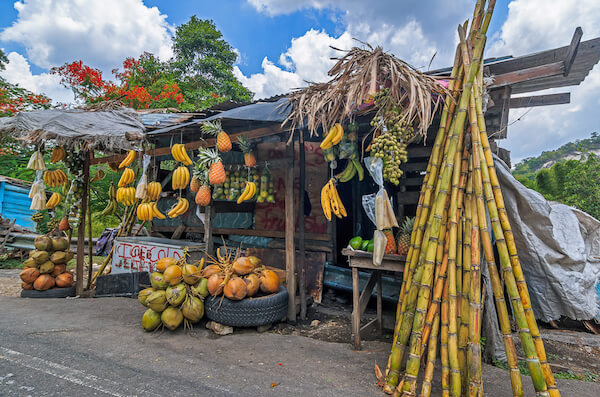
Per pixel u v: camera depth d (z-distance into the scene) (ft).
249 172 13.65
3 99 30.60
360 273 16.11
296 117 10.42
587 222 13.84
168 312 11.86
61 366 9.00
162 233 23.80
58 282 17.53
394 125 8.88
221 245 21.04
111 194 20.48
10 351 9.87
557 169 30.48
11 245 27.61
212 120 11.98
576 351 10.96
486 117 10.73
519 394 6.82
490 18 7.88
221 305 12.00
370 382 8.46
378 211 9.21
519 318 7.05
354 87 8.24
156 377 8.53
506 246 7.43
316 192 17.98
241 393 7.82
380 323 12.61
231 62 53.42
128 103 32.35
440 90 8.57
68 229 19.10
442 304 7.73
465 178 8.30
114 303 16.06
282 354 10.26
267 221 19.30
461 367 7.46
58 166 31.71
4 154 32.60
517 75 8.84
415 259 8.72
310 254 17.46
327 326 13.48
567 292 10.75
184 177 14.42
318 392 7.91
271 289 12.98
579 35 7.29
